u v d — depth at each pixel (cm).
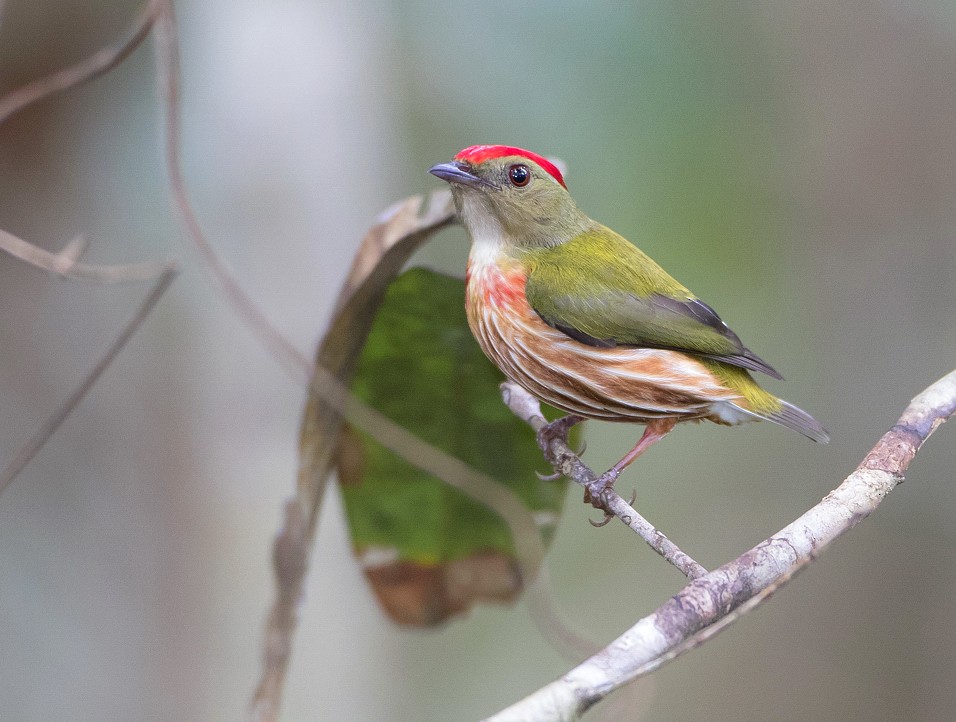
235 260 974
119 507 1210
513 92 1238
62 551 1222
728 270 1329
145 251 1287
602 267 756
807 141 1469
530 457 782
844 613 1438
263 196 977
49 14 1261
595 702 459
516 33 1241
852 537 1459
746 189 1353
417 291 704
